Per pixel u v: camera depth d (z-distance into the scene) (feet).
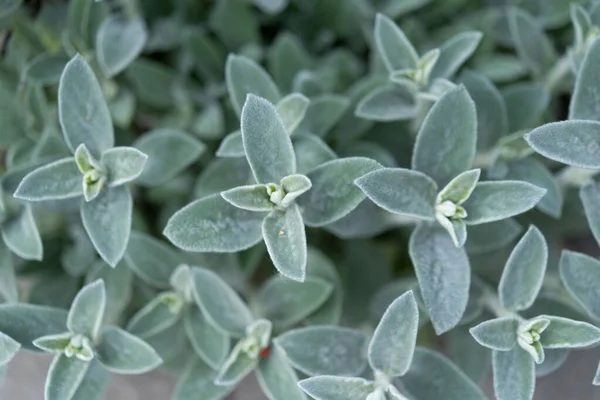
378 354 1.82
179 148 2.01
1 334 1.83
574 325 1.82
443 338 2.20
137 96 2.21
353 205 1.81
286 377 1.91
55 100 2.19
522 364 1.83
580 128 1.79
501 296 1.84
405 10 2.20
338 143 2.11
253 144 1.78
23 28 2.13
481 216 1.83
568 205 2.06
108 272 2.01
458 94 1.82
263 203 1.79
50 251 2.11
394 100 2.01
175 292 1.98
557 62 2.13
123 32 2.08
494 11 2.23
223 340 1.96
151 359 1.89
